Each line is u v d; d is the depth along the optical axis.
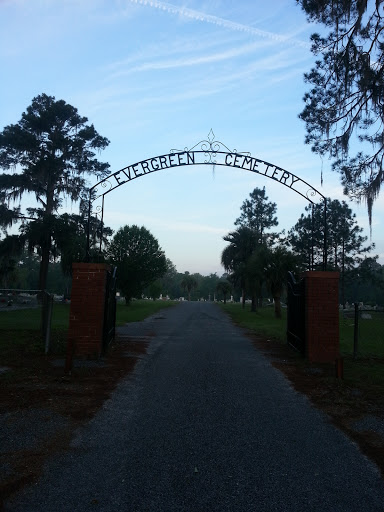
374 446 4.65
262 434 4.98
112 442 4.62
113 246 43.62
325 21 10.98
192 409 5.85
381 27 10.57
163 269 46.44
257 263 30.67
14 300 29.25
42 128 39.50
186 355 10.13
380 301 75.19
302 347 10.03
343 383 7.44
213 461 4.21
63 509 3.29
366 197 11.39
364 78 10.46
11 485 3.59
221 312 37.59
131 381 7.31
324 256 10.38
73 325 9.17
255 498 3.53
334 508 3.41
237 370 8.45
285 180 11.21
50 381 7.05
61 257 38.00
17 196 37.94
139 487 3.66
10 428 4.89
